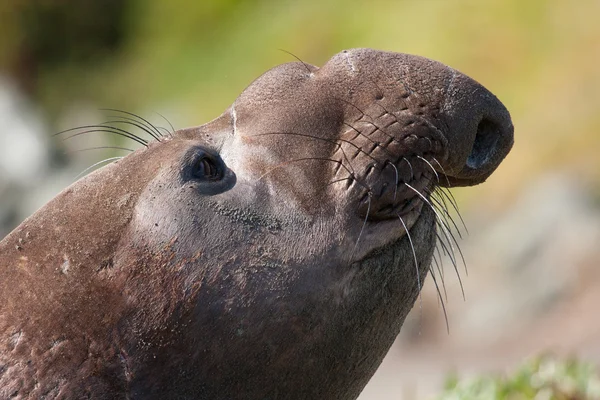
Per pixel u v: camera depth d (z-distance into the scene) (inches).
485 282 2618.1
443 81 768.9
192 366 692.1
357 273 725.3
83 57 4896.7
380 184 733.9
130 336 684.7
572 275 2536.9
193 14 4507.9
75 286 690.2
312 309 711.1
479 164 795.4
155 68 4495.6
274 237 716.0
